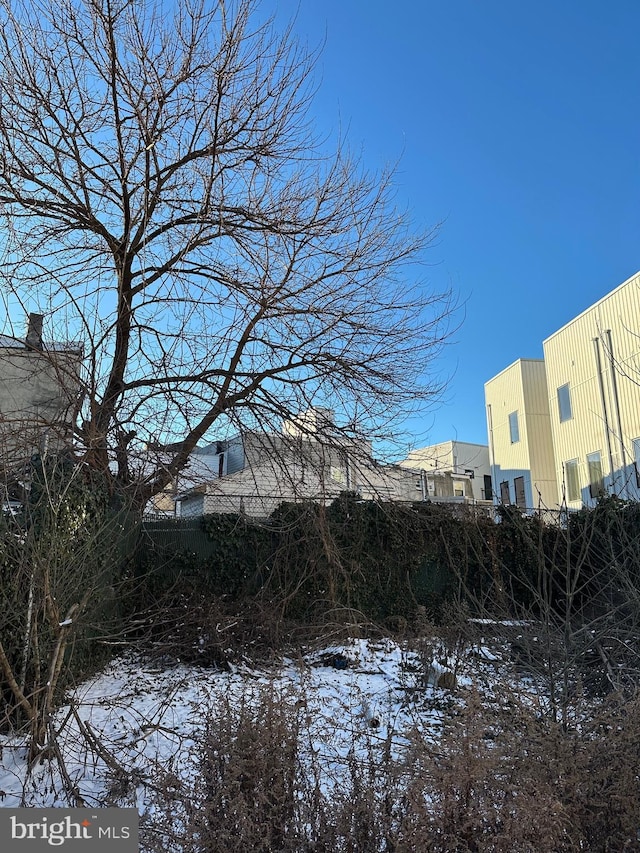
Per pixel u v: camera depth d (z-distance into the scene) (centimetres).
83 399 670
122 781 339
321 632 923
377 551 1149
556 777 291
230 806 252
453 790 248
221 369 903
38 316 694
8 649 475
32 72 795
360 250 912
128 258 862
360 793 267
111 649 785
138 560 967
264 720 296
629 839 281
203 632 799
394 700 609
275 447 934
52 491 506
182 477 809
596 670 451
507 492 2272
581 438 1852
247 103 866
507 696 392
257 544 1066
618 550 804
